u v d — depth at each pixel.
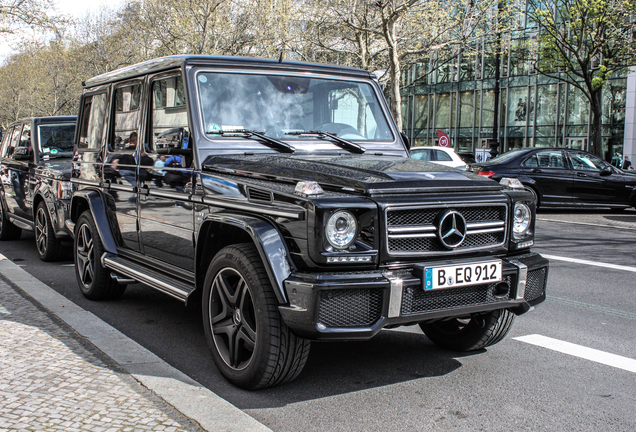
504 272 3.62
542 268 3.90
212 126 4.30
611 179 14.55
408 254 3.37
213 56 4.54
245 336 3.59
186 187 4.27
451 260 3.48
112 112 5.65
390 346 4.63
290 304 3.22
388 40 22.33
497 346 4.64
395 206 3.32
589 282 7.06
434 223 3.47
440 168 3.93
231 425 3.00
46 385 3.44
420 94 43.41
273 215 3.41
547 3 24.75
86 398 3.27
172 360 4.21
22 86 51.69
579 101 34.41
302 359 3.48
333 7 23.69
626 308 5.86
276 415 3.31
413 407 3.45
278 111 4.59
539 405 3.50
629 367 4.18
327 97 4.84
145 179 4.88
